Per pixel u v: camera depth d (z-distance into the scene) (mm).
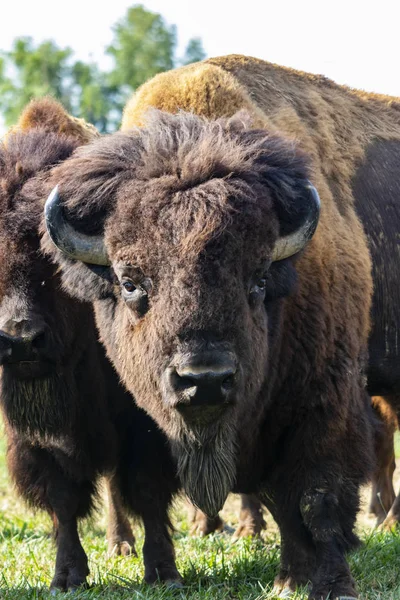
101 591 7238
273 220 6074
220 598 6898
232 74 7891
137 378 6184
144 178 6051
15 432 7562
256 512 9664
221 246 5738
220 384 5566
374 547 8094
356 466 6859
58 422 7371
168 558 7465
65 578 7398
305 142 7793
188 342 5641
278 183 6168
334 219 7449
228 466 6133
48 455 7570
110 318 6562
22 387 7305
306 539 6820
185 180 5926
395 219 8758
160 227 5805
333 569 6539
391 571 7477
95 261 6242
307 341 6785
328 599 6375
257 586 7250
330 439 6758
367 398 7367
